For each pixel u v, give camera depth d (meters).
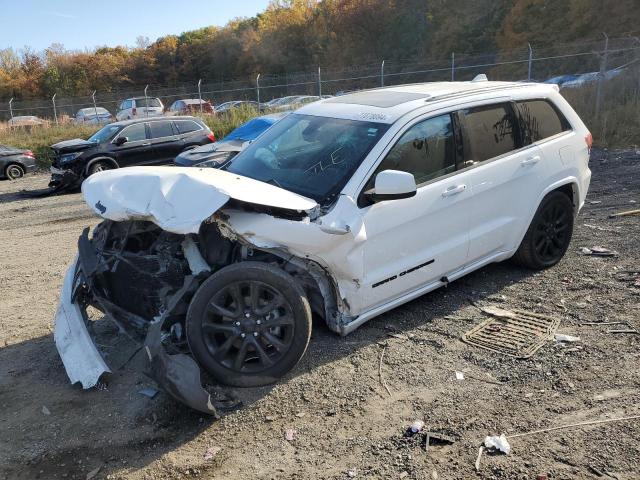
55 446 3.32
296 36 62.97
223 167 4.92
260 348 3.75
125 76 67.88
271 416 3.47
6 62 68.00
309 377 3.86
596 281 5.22
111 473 3.07
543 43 41.91
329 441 3.22
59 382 4.04
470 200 4.68
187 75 70.31
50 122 25.25
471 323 4.55
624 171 10.40
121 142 14.51
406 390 3.67
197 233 3.56
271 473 3.00
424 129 4.45
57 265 7.20
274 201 3.67
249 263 3.70
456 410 3.43
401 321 4.63
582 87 17.14
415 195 4.27
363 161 4.11
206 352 3.69
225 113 23.62
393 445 3.15
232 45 68.75
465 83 5.56
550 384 3.63
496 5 48.53
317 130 4.65
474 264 4.93
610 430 3.14
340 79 24.70
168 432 3.39
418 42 53.38
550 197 5.44
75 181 13.95
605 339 4.15
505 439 3.12
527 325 4.45
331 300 4.09
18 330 5.04
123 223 4.24
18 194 14.38
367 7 56.25
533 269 5.56
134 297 4.08
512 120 5.14
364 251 4.00
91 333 4.13
